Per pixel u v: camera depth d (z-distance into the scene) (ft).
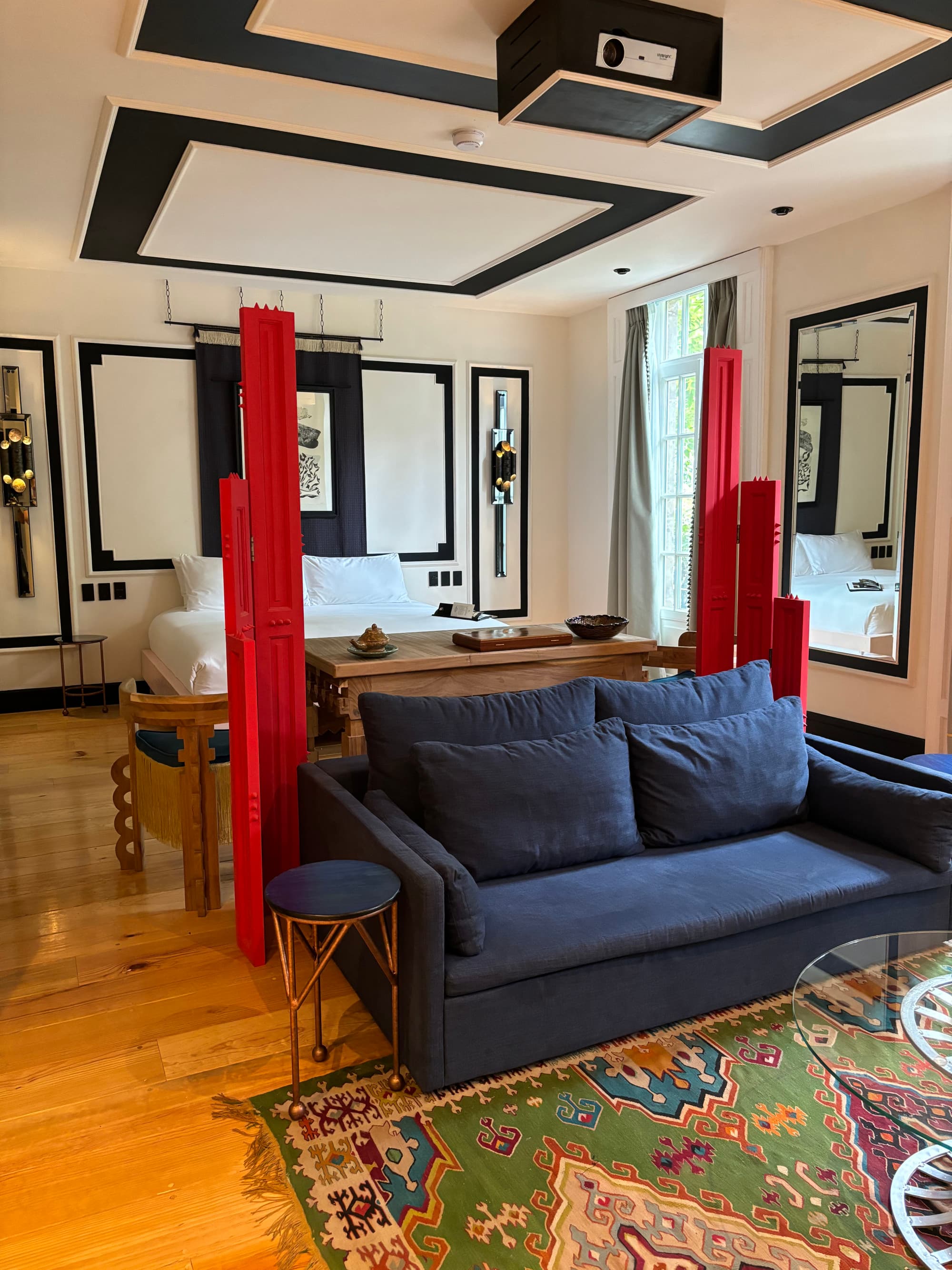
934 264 14.02
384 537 22.12
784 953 7.85
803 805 9.39
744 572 11.87
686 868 8.17
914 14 8.73
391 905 6.55
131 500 19.67
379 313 21.49
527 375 23.39
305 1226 5.54
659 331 20.71
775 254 16.98
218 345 19.86
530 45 8.51
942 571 14.08
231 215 14.49
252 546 9.11
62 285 18.58
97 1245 5.43
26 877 10.93
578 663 11.76
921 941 6.77
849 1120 6.49
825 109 10.85
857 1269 5.19
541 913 7.24
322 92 10.09
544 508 24.08
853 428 15.58
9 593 18.98
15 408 18.48
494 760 7.95
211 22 8.59
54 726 18.16
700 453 11.65
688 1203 5.69
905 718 15.08
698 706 9.45
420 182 13.07
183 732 9.62
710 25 8.65
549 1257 5.27
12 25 8.63
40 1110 6.67
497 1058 6.76
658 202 14.20
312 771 9.11
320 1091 6.84
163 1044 7.50
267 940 9.30
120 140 11.36
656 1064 7.16
